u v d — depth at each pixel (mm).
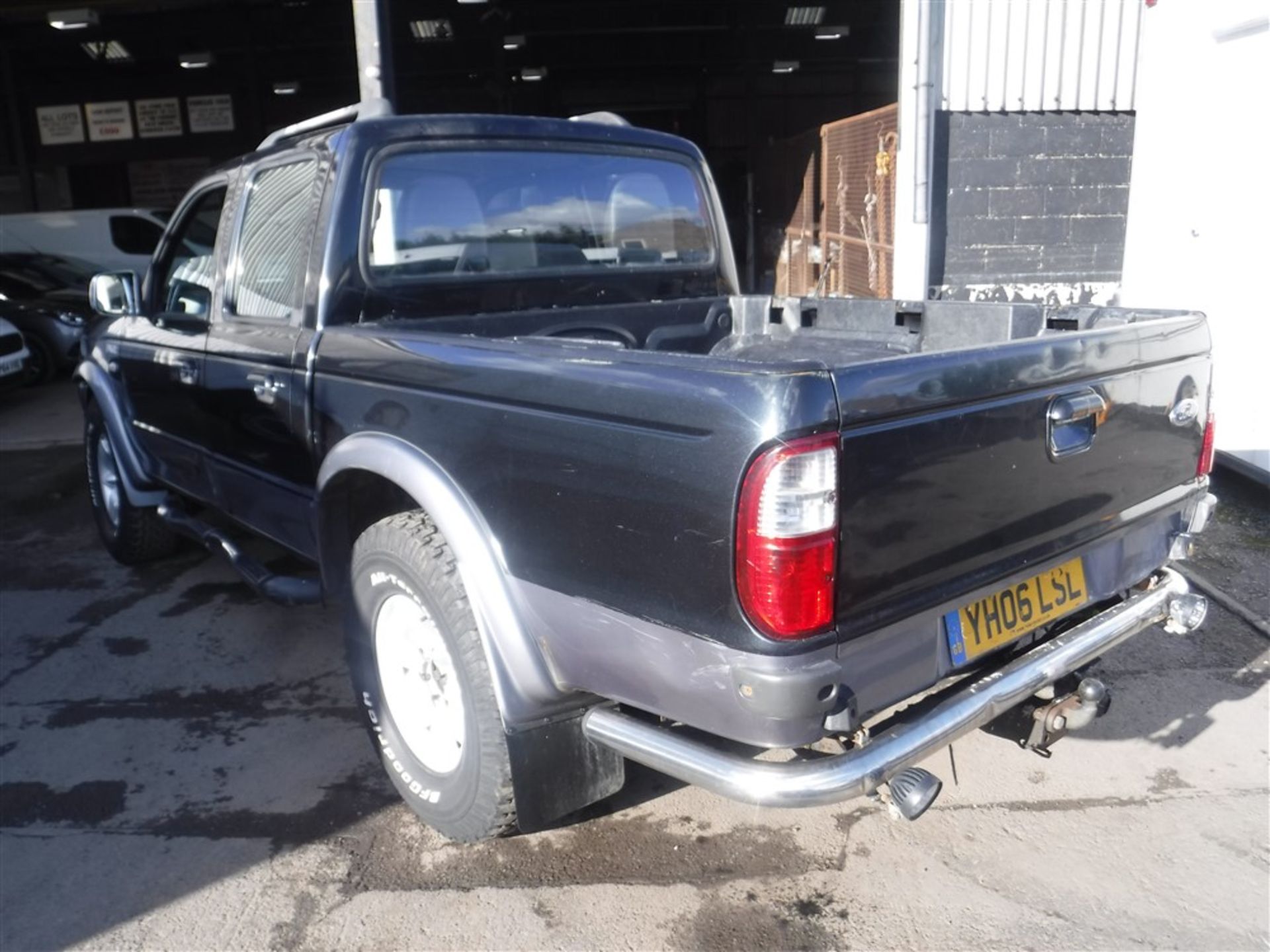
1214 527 5445
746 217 16719
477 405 2572
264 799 3361
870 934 2654
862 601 2117
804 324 4211
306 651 4477
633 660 2281
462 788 2773
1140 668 4004
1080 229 7512
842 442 2018
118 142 19906
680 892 2844
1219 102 5852
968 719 2305
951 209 7426
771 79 19547
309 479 3361
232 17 18156
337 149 3279
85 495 7203
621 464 2219
